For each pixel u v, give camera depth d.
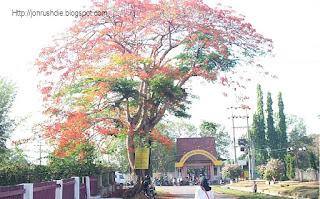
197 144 59.56
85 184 18.38
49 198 11.75
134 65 20.28
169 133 70.81
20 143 20.45
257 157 72.94
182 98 23.11
